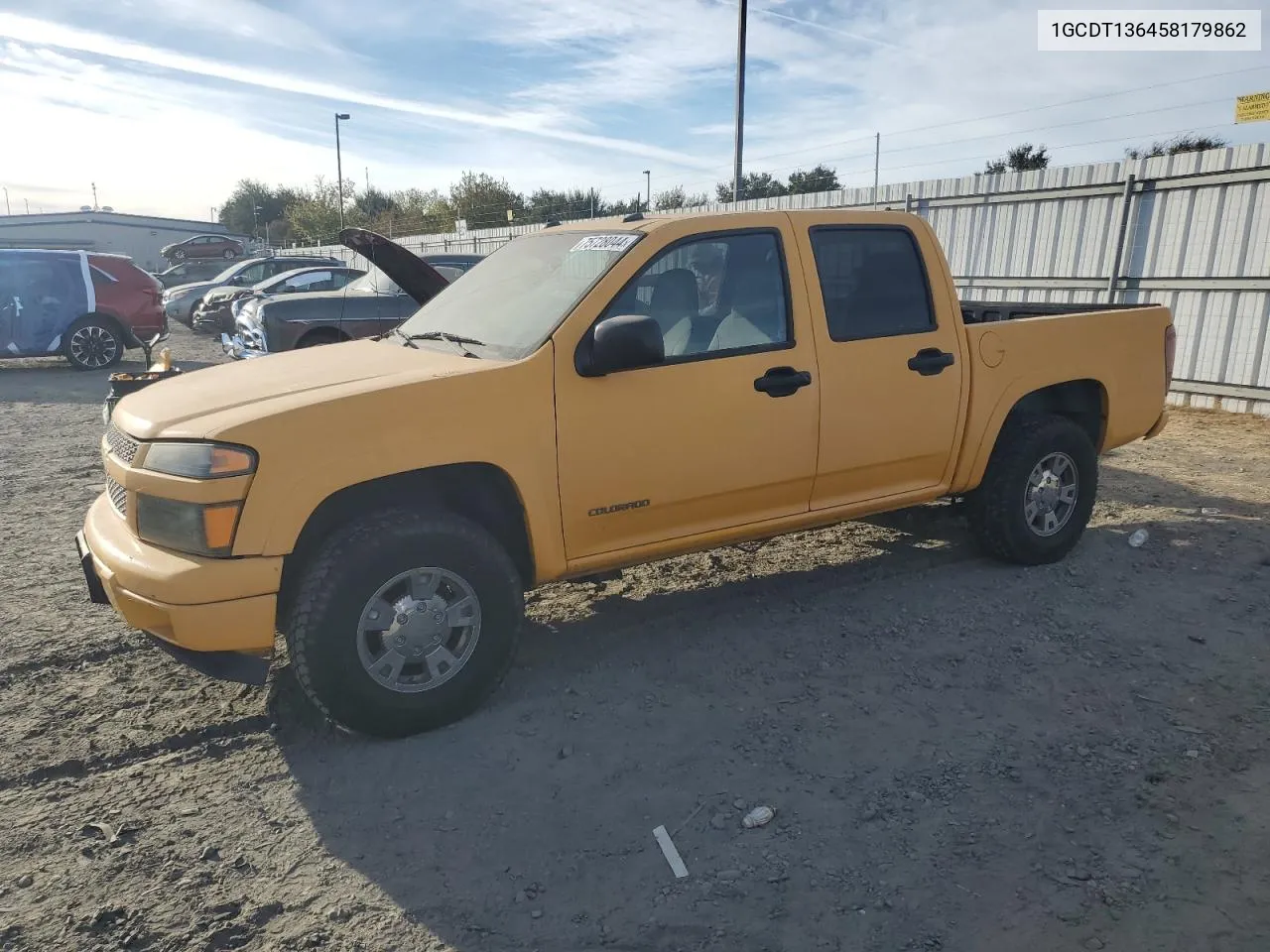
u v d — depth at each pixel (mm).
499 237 26125
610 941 2494
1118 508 6426
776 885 2697
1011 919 2531
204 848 2912
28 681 4074
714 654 4270
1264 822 2926
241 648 3221
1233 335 10148
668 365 3906
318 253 34500
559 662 4215
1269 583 4953
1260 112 9781
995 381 4879
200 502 3133
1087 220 11469
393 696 3461
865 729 3562
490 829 2998
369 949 2482
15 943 2508
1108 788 3131
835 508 4523
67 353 14539
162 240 63500
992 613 4645
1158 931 2469
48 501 7070
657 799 3139
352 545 3320
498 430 3555
